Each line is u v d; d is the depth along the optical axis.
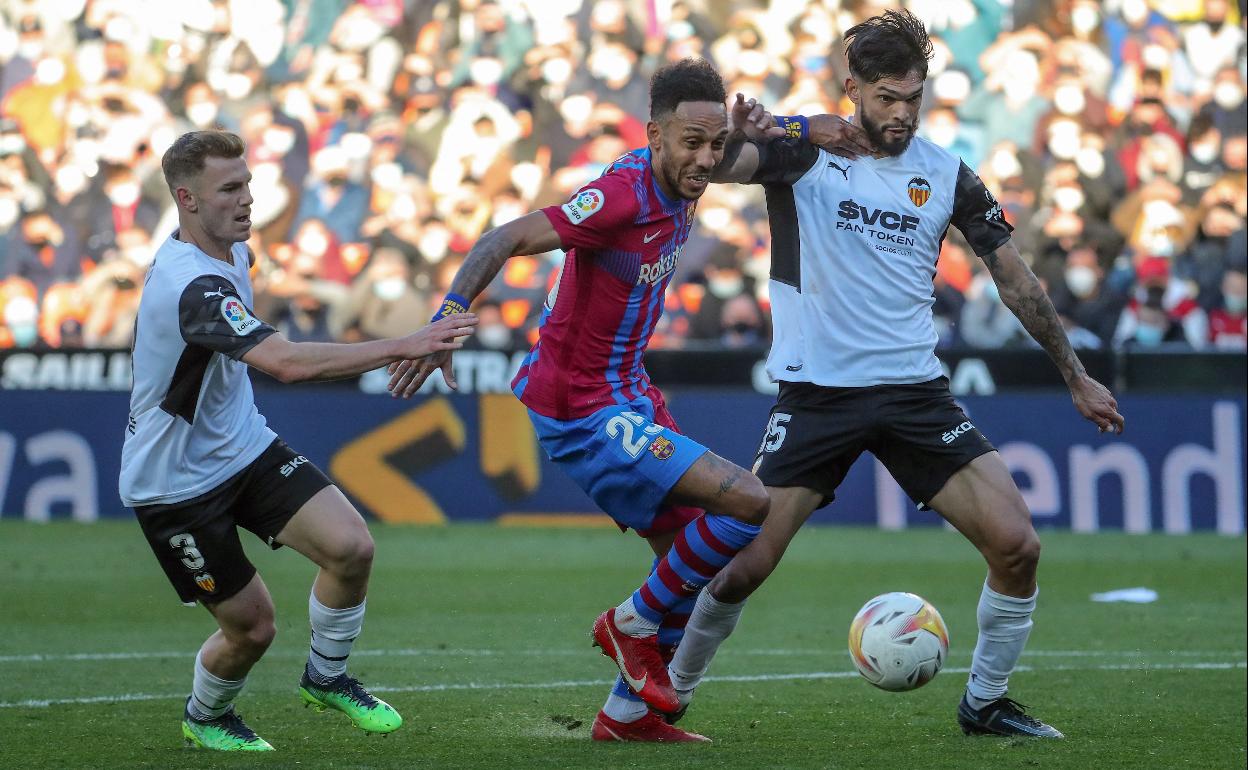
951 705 19.67
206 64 59.78
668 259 16.16
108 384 43.06
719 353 41.53
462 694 20.50
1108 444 41.28
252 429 16.03
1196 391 41.25
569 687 21.12
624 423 16.09
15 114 56.88
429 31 58.19
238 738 16.44
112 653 24.14
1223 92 55.16
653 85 15.61
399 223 50.44
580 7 57.53
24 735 17.28
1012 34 55.81
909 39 16.80
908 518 42.47
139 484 15.68
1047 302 17.47
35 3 59.59
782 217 17.41
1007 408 41.44
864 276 17.05
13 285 51.22
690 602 16.98
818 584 32.75
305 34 60.31
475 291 15.20
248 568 16.00
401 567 34.59
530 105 55.47
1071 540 39.66
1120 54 56.88
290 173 53.25
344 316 47.47
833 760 15.52
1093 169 53.19
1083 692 20.78
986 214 17.48
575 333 16.08
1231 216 49.12
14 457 41.75
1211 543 39.22
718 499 15.76
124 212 54.25
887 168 17.25
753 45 56.06
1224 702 19.92
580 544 38.50
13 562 34.81
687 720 18.48
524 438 42.25
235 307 14.97
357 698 16.27
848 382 16.97
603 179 15.63
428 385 42.34
